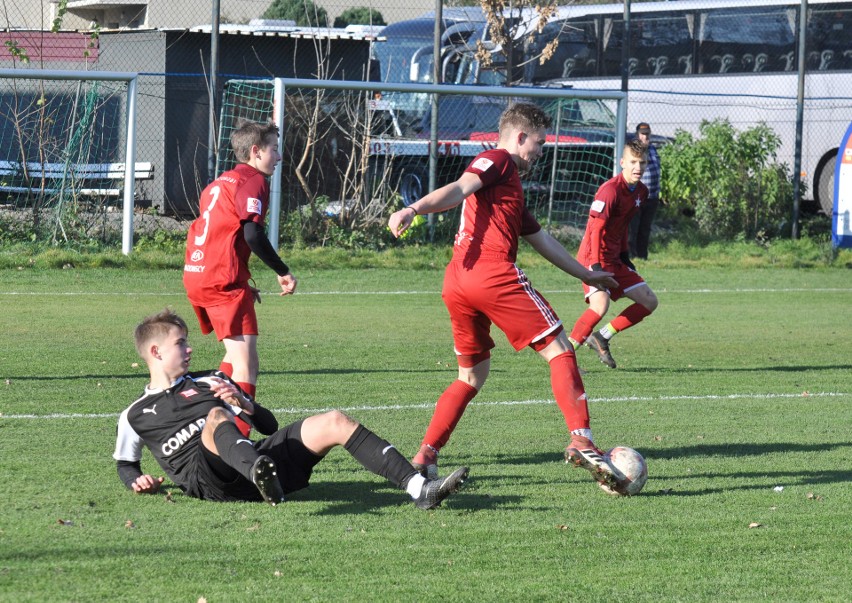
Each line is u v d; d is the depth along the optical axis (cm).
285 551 1387
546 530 1512
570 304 4428
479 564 1360
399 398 2525
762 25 7394
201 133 6381
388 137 6153
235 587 1252
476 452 2017
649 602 1243
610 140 6588
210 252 1825
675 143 6800
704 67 7575
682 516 1597
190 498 1619
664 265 5709
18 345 3114
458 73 7281
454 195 1634
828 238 6500
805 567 1375
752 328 3866
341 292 4553
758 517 1598
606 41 7769
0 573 1274
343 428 1557
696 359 3216
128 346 3136
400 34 7356
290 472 1571
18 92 5784
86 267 4884
